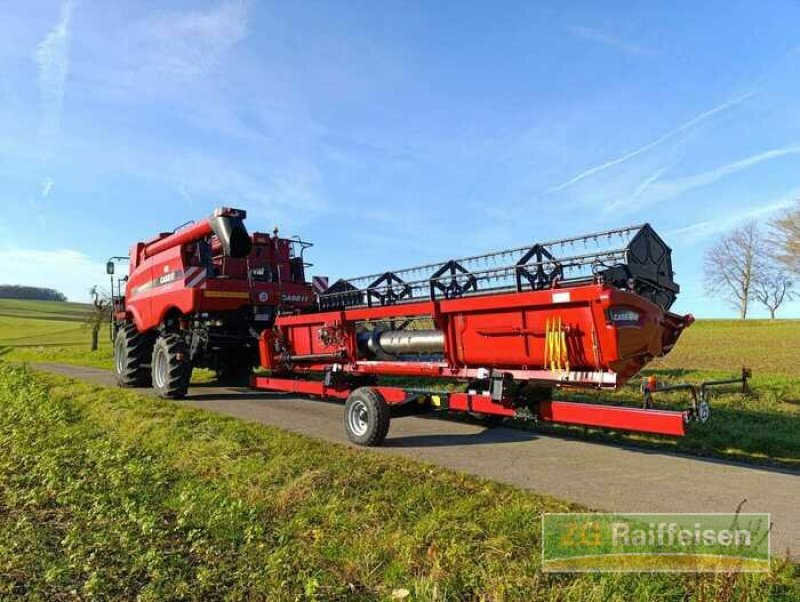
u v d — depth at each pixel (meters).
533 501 4.61
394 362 8.10
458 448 6.75
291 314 10.44
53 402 10.16
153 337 13.34
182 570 3.69
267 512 4.57
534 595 3.15
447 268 7.71
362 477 5.32
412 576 3.47
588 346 5.86
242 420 8.29
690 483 5.28
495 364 6.91
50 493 5.20
